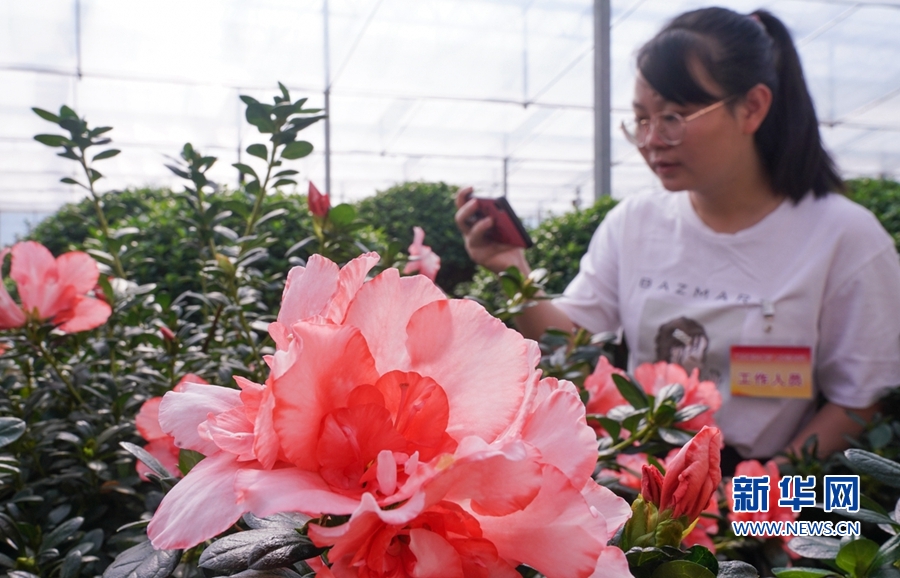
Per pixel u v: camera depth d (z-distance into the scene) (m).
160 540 0.45
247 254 1.50
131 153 12.62
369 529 0.45
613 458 1.18
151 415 1.12
